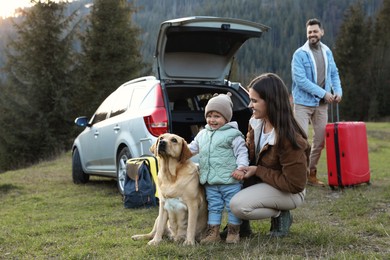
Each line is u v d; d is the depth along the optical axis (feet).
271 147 11.79
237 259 10.50
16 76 69.82
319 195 19.89
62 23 71.92
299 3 292.20
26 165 67.62
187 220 12.36
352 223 14.28
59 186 25.91
